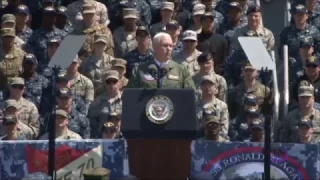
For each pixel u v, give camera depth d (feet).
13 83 192.34
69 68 197.67
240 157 165.17
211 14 213.05
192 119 145.48
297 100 200.13
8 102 191.11
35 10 222.89
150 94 146.10
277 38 230.89
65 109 188.75
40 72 203.72
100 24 214.28
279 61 219.00
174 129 145.18
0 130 190.29
